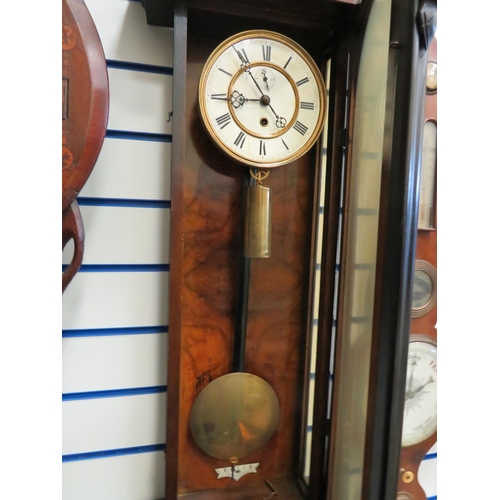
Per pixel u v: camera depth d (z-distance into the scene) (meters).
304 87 0.72
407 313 0.53
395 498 0.55
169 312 0.67
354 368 0.68
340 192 0.73
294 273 0.83
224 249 0.78
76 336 0.74
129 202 0.74
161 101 0.74
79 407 0.75
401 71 0.51
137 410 0.79
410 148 0.50
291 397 0.85
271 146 0.70
